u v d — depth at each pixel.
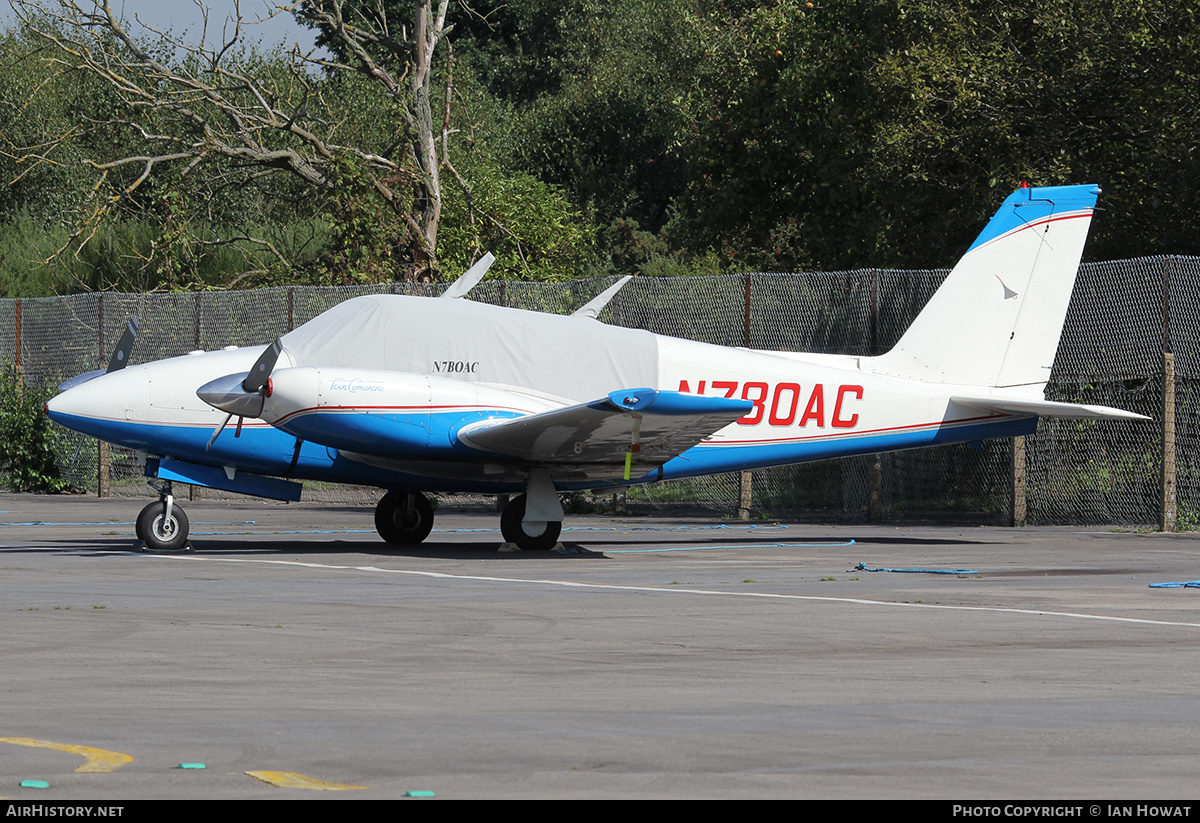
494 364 33.41
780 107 58.97
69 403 32.81
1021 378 35.91
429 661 16.91
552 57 128.00
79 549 33.62
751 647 18.22
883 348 43.56
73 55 62.47
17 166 90.50
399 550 33.94
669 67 112.75
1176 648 18.27
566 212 70.62
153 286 75.00
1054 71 50.16
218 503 52.75
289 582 25.97
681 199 66.00
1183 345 39.75
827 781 10.87
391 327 33.06
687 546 35.50
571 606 22.47
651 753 11.81
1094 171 50.19
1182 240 48.75
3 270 79.19
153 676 15.67
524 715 13.49
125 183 87.62
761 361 34.97
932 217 52.44
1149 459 40.75
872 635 19.36
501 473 34.06
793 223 65.50
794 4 60.97
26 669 16.09
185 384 33.09
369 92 91.56
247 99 73.00
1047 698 14.61
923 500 44.50
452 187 67.31
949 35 50.22
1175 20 47.41
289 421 31.20
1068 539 37.44
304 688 14.96
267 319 52.22
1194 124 46.53
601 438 31.36
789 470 45.84
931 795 10.44
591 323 34.44
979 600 23.56
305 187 84.50
